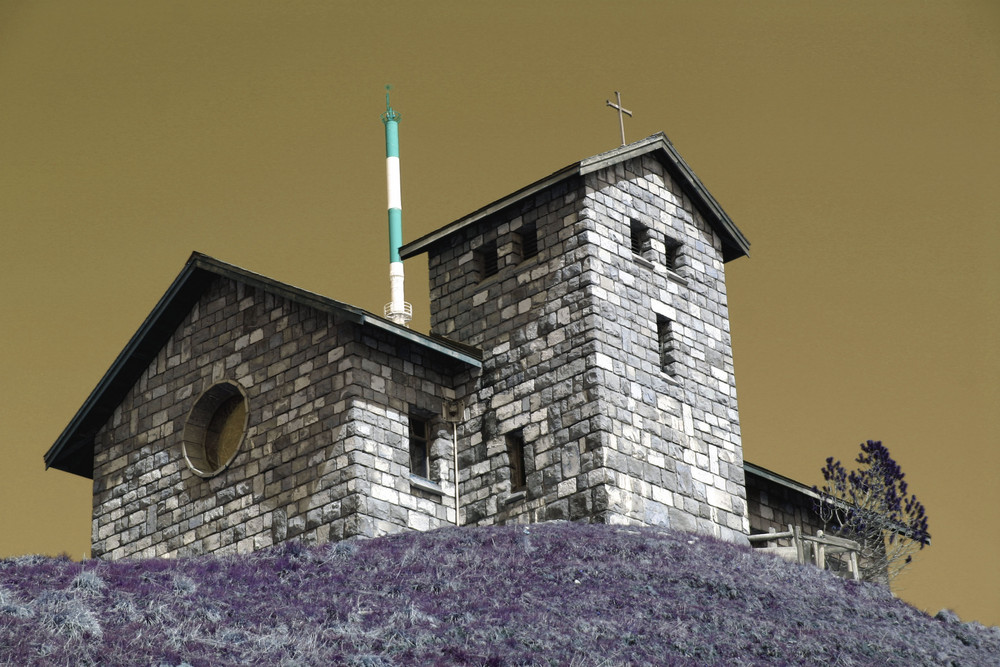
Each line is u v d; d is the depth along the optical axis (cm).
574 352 4178
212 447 4453
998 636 3441
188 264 4516
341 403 4081
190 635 2700
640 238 4522
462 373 4400
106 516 4578
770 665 2914
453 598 3164
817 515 5000
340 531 3959
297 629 2853
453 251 4609
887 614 3469
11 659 2414
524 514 4128
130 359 4634
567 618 3055
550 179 4362
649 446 4178
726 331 4653
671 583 3388
